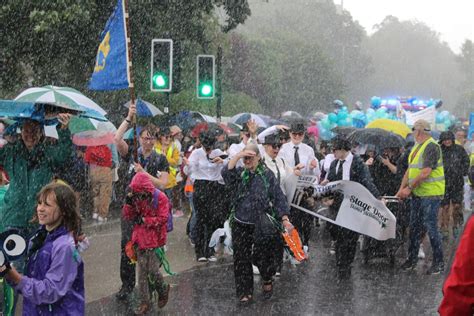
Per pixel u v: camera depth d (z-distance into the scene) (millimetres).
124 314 7672
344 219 9516
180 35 22906
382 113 22109
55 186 4520
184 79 28609
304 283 9305
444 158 12586
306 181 9742
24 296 4367
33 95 8500
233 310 7930
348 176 9609
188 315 7688
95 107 8711
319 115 26703
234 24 25375
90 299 8250
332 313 7883
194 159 10312
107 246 11320
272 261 8469
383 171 11312
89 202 14250
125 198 7551
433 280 9531
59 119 7055
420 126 9773
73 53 19031
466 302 3102
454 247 3361
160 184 7953
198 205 10328
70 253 4434
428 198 9812
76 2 17281
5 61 18438
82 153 13648
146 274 7566
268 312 7879
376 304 8281
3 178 8281
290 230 8133
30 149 6965
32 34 17781
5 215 6941
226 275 9648
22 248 4266
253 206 8117
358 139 11383
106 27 8438
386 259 10852
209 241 10469
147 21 21000
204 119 21297
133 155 8117
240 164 9883
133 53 21203
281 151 10469
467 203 15039
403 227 10906
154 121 20656
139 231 7504
